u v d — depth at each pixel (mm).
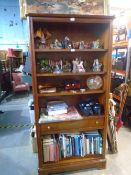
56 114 2012
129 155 2428
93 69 2012
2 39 7066
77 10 1849
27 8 1740
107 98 1978
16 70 6676
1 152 2539
